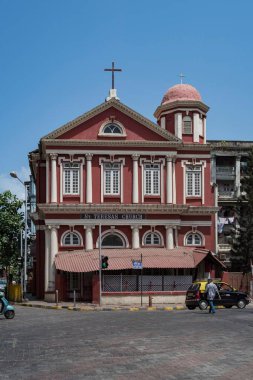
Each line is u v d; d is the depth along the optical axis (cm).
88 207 4688
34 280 5578
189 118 5178
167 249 4769
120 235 4772
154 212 4797
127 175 4834
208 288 3294
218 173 7538
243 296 3912
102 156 4812
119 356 1595
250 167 6225
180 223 4931
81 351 1706
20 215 6606
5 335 2219
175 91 5281
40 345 1872
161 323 2583
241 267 6103
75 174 4778
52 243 4659
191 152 5053
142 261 4459
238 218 6206
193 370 1364
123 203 4784
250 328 2292
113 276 4394
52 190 4700
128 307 3959
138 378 1280
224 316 2984
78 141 4759
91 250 4666
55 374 1348
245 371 1344
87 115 4812
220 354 1602
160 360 1517
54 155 4728
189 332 2170
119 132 4878
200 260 4606
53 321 2855
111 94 5012
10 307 3042
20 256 6341
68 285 4666
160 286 4472
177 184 5009
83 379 1280
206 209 4969
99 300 4228
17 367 1458
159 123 5381
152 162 4866
